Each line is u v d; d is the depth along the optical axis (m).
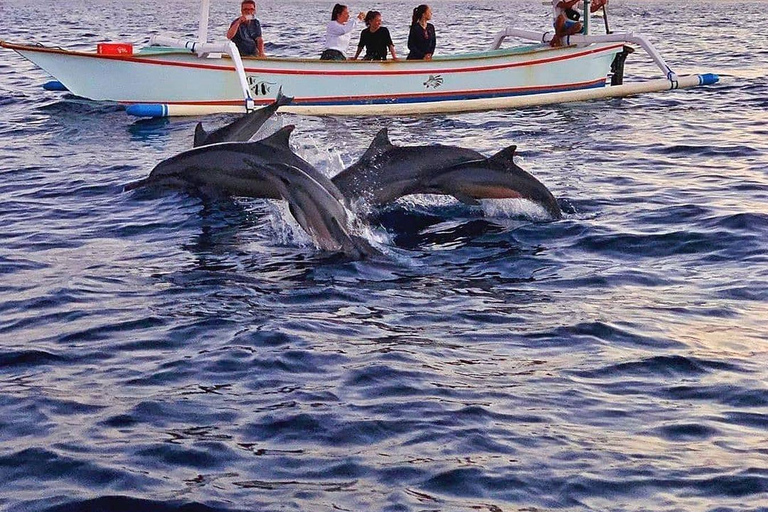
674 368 7.94
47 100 22.67
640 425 6.96
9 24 63.38
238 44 21.38
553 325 8.88
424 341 8.51
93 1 148.62
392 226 12.02
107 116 20.58
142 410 7.17
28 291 9.81
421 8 22.02
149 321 8.95
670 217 12.42
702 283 10.03
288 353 8.18
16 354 8.22
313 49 38.91
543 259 10.88
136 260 10.80
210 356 8.14
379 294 9.72
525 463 6.42
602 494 6.07
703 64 33.09
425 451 6.58
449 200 12.99
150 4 135.25
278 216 12.37
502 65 22.45
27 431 6.86
